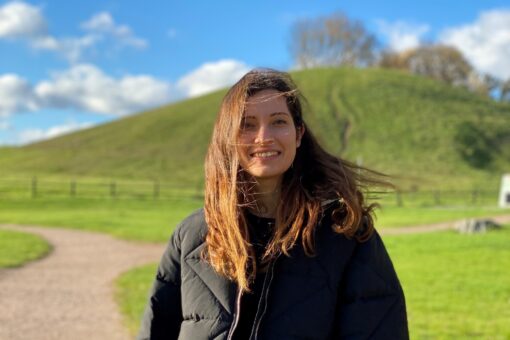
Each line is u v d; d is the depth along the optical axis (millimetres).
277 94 2689
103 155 67438
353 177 2709
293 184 2625
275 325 2404
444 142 69312
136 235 22047
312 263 2459
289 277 2453
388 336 2430
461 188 52125
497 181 58469
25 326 8773
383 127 72250
